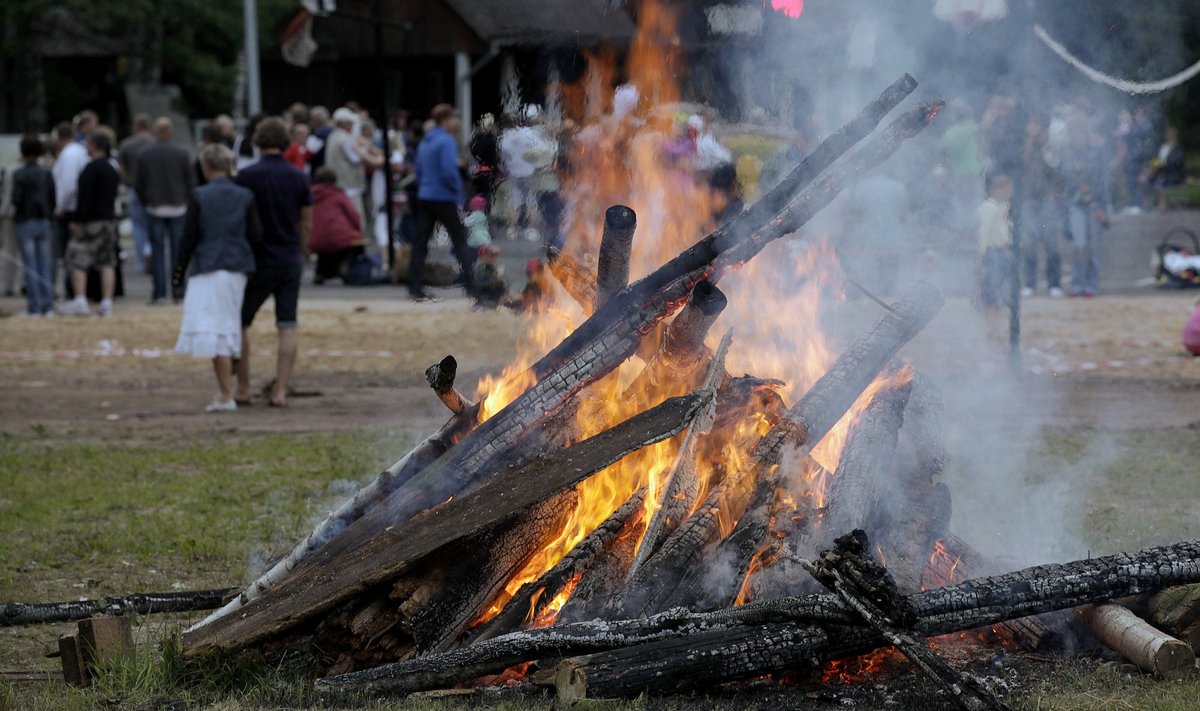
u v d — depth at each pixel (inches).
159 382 1221.7
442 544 441.1
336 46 2513.5
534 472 458.3
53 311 1681.8
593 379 490.9
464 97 1942.7
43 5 3708.2
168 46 3900.1
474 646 422.3
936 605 413.7
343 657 446.9
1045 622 463.8
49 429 991.6
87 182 1625.2
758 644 414.0
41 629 535.8
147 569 622.5
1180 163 2792.8
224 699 428.1
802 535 466.6
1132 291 1852.9
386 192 1989.4
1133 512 679.7
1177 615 442.9
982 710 376.5
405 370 1245.1
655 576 443.8
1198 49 1670.8
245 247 1045.8
